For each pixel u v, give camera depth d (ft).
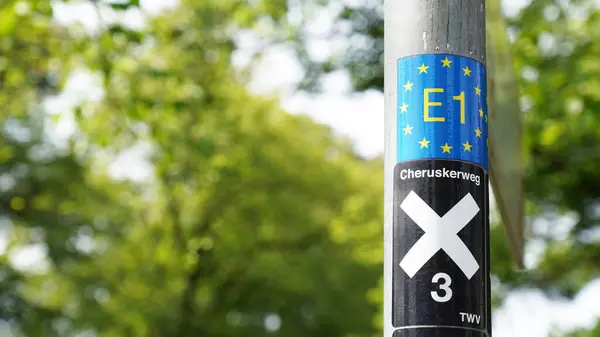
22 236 108.17
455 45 11.35
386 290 11.08
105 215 105.50
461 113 11.21
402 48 11.43
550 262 64.75
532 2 56.90
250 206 97.91
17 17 46.01
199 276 99.50
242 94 92.68
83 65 47.11
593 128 54.13
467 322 10.72
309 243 103.45
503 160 15.46
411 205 11.00
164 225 97.71
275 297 102.53
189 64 69.92
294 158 101.04
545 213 65.10
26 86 52.65
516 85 15.80
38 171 105.60
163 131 48.16
